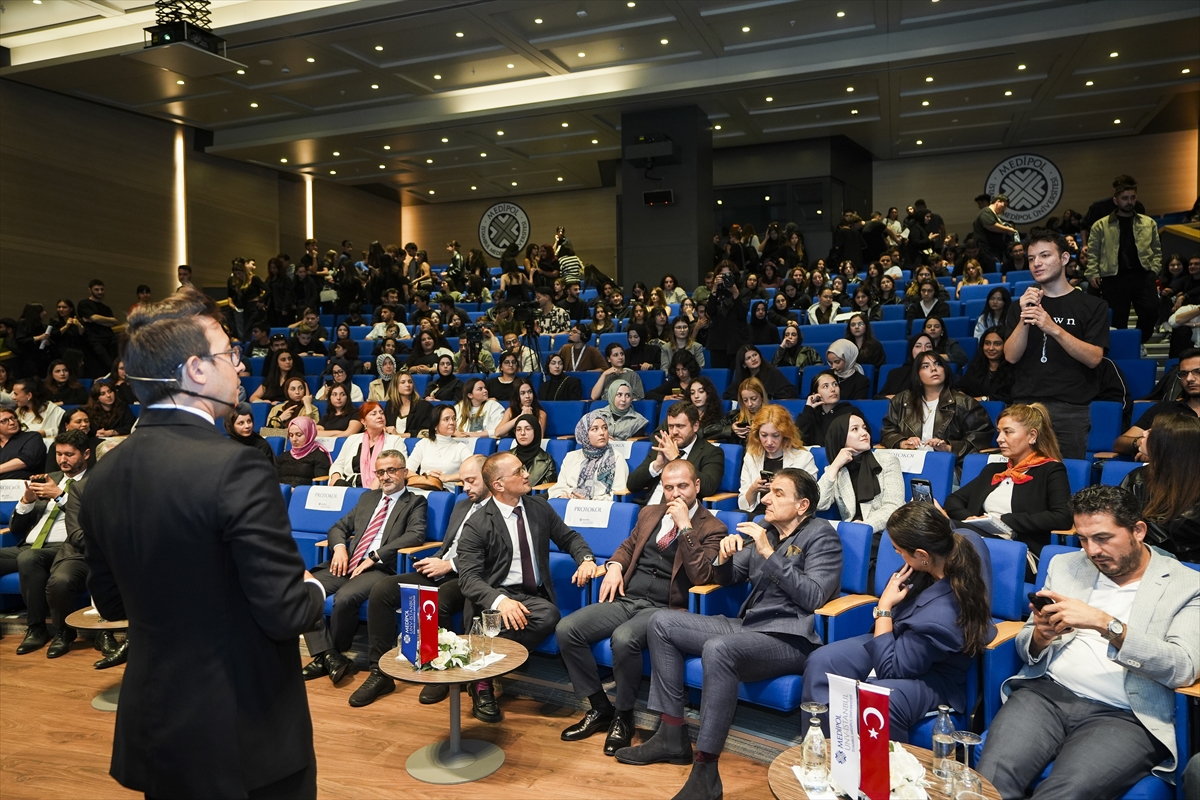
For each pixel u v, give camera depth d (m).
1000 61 11.09
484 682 3.63
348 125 13.58
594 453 5.25
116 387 7.95
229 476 1.56
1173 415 2.98
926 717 2.69
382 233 19.16
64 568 4.71
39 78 11.53
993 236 10.68
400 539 4.36
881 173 16.81
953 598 2.70
